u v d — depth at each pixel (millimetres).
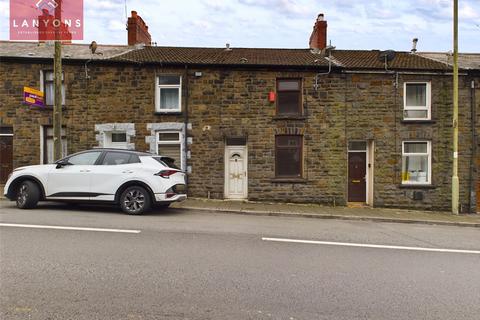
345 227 10617
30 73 15461
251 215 12492
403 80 15680
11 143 15633
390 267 6410
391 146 15633
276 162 15672
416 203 15633
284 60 16172
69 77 15438
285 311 4457
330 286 5340
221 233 8656
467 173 15664
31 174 10828
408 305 4754
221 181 15492
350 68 15445
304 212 13086
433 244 8570
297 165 15766
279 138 15719
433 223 12555
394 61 16594
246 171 15680
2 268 5605
